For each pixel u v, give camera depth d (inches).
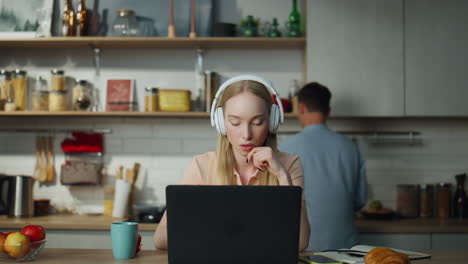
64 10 141.6
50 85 147.9
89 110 141.7
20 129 148.1
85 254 65.6
